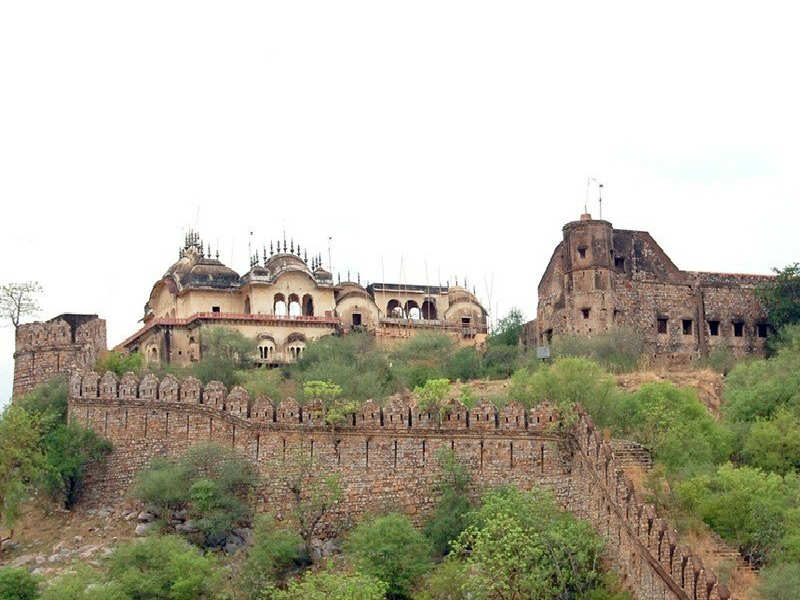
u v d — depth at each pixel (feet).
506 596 159.12
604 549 166.81
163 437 202.90
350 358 281.95
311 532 184.03
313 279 321.73
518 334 307.17
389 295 343.87
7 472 197.88
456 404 193.36
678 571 149.48
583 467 179.73
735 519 166.09
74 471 203.41
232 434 197.77
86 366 236.22
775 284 293.43
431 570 170.91
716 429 200.75
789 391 220.23
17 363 239.50
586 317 279.90
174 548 174.40
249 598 170.09
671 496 173.06
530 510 172.24
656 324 286.05
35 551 189.78
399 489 190.80
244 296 317.63
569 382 207.10
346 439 193.88
